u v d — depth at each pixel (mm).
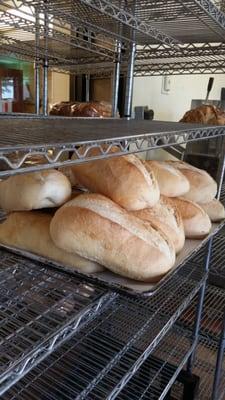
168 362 1097
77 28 1104
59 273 645
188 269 1203
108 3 716
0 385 458
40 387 833
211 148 1636
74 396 819
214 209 906
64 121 915
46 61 1419
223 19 911
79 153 459
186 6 829
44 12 915
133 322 1076
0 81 1658
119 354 898
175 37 1185
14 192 663
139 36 1139
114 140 519
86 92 1843
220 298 1412
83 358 939
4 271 711
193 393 1148
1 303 643
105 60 1417
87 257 591
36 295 657
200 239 787
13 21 1009
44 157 408
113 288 561
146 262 563
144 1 831
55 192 648
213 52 1277
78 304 611
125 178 644
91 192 690
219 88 3061
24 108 1765
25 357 490
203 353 1354
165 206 741
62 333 548
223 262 1256
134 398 954
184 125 929
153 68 1587
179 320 1255
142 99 2051
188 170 936
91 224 578
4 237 694
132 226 596
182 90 2467
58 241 594
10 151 363
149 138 610
